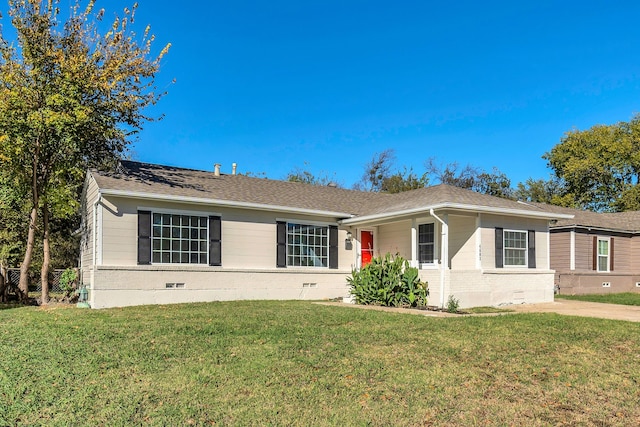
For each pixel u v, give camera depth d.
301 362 5.70
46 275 14.19
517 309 12.53
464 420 3.99
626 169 35.00
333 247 16.34
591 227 20.22
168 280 13.10
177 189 13.85
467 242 14.04
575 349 6.57
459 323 8.83
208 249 13.85
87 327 8.18
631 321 9.27
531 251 14.81
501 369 5.53
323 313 10.32
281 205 15.08
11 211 17.56
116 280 12.32
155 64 14.45
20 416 3.92
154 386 4.73
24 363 5.59
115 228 12.45
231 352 6.21
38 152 13.62
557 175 38.72
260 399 4.39
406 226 16.27
